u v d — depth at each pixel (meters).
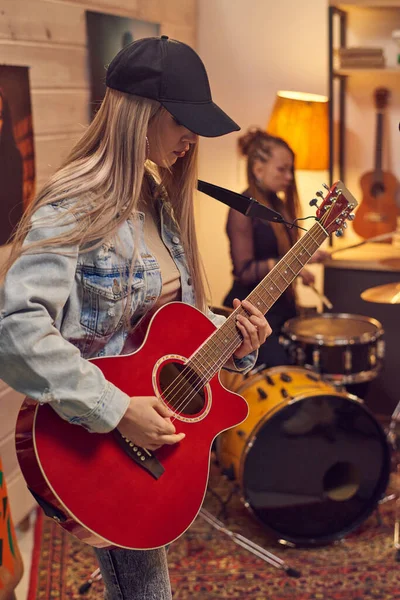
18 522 2.79
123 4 3.26
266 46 3.91
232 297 3.40
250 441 2.64
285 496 2.73
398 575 2.60
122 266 1.46
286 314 3.42
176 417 1.56
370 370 3.05
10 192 2.57
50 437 1.38
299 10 3.85
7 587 1.84
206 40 3.98
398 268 3.31
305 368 3.01
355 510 2.82
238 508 3.07
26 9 2.61
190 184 1.65
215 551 2.76
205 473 1.56
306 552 2.76
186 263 1.67
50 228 1.36
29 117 2.66
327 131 3.56
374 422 2.76
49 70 2.78
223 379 2.96
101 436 1.43
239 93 3.98
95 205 1.40
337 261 3.68
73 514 1.38
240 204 1.74
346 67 3.69
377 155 3.93
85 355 1.50
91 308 1.45
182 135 1.48
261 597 2.48
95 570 2.62
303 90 3.92
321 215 1.75
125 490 1.44
